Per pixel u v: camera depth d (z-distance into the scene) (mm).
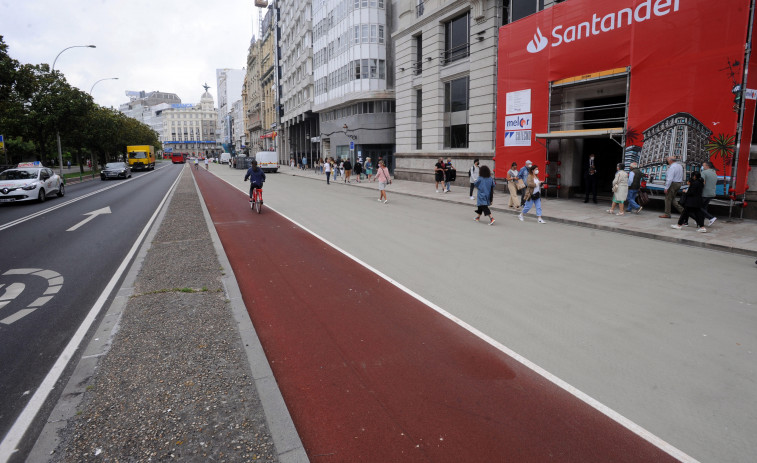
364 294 6266
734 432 3152
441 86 26062
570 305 5773
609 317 5340
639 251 8969
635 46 13836
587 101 17562
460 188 23266
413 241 10031
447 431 3193
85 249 9445
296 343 4676
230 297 5875
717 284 6652
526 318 5332
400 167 31125
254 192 15391
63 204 18641
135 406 3291
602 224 11656
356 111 40188
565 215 13398
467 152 23328
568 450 2982
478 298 6074
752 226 11094
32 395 3680
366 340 4738
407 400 3592
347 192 23109
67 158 59219
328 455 2941
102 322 5020
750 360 4219
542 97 17359
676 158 12328
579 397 3613
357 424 3281
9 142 52062
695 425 3238
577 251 8977
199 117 184125
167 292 5906
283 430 3049
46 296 6273
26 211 16422
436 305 5805
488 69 21438
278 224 12547
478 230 11461
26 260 8469
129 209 16703
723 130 11852
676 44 12750
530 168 12805
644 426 3236
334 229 11656
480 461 2879
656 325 5086
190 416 3172
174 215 13938
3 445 3025
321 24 46438
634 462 2865
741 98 11453
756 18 11328
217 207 16734
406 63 29453
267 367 3916
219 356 4082
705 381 3844
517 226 12109
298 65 56406
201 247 8938
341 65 41438
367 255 8664
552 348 4516
